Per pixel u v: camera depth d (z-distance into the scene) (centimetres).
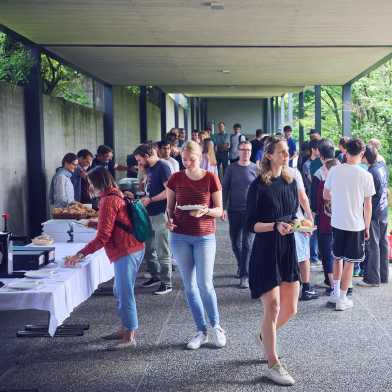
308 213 568
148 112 1836
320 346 504
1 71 873
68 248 533
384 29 827
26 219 865
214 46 962
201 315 506
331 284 670
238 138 1795
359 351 492
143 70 1247
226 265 826
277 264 425
